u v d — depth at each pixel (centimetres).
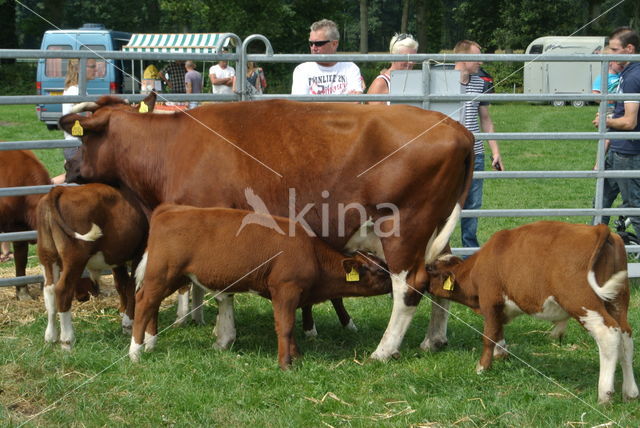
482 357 510
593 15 3828
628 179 777
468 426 428
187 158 544
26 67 3194
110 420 432
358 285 526
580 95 716
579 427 425
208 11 3325
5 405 448
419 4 4294
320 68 741
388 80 756
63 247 537
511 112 2836
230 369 507
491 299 501
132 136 564
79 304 665
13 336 576
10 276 753
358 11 7288
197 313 620
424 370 509
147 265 514
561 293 452
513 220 1080
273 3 3297
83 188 550
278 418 435
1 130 1980
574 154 1789
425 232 521
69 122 570
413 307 528
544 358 538
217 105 557
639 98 721
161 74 1970
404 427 427
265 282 509
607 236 447
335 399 463
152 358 526
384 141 511
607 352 443
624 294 456
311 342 579
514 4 3909
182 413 443
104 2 4741
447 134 508
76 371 504
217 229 504
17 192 650
